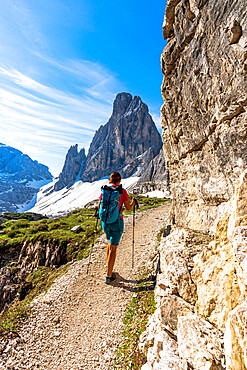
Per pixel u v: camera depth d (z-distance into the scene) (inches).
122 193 215.2
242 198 114.9
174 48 240.2
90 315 238.4
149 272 294.2
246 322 82.6
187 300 143.0
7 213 1849.2
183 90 233.0
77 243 517.3
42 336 222.5
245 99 132.3
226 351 94.5
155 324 172.7
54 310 262.1
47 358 193.3
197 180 226.7
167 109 295.3
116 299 255.1
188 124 235.3
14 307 303.7
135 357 167.2
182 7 209.5
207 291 129.0
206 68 177.5
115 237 221.3
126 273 312.3
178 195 307.9
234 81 140.8
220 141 167.2
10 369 187.6
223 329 110.7
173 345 132.5
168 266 173.9
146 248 398.3
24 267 533.0
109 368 167.6
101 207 214.5
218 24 152.0
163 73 286.4
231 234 118.5
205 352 105.1
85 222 812.6
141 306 229.3
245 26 124.1
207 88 179.5
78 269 363.6
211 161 191.0
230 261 119.6
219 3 148.6
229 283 113.7
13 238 685.9
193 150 236.1
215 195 180.2
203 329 117.9
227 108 151.9
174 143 299.1
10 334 233.6
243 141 138.0
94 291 281.7
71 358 187.2
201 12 175.9
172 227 314.8
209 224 192.1
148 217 799.7
